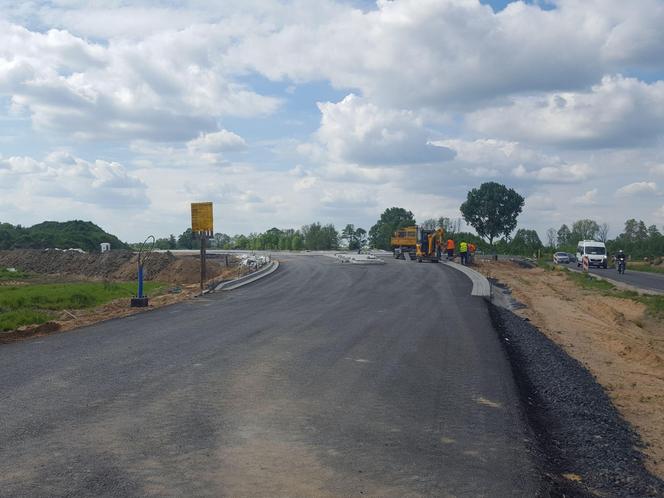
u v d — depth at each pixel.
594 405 9.53
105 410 7.78
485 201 106.12
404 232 54.91
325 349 12.22
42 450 6.32
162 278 43.09
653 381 12.72
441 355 11.97
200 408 7.94
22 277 45.31
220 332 14.21
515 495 5.51
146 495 5.25
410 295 23.38
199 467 5.93
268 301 21.38
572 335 18.48
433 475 5.92
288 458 6.23
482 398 8.91
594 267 62.41
